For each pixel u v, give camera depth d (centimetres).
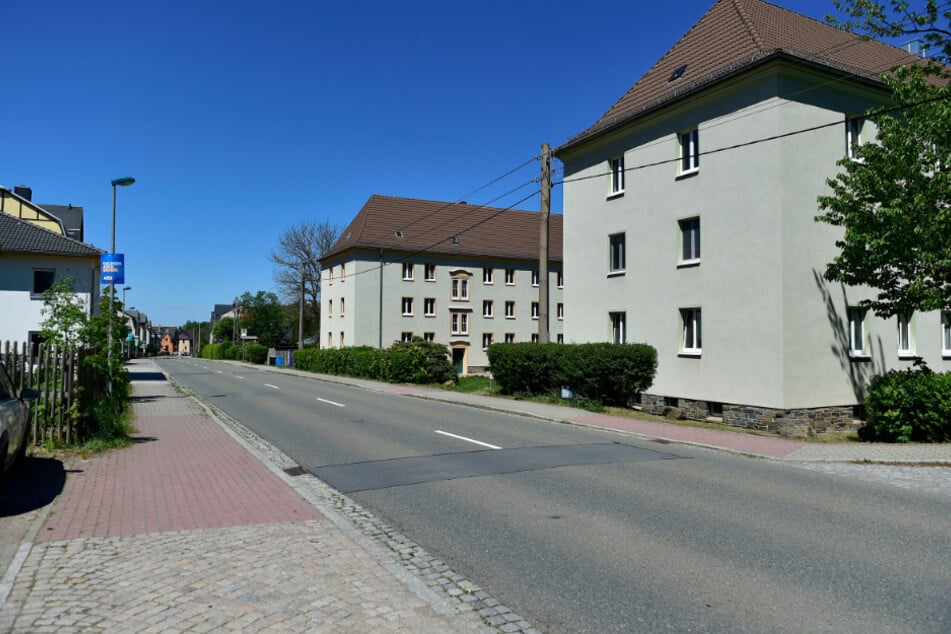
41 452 980
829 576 492
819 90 1612
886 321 1705
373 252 4606
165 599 424
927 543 575
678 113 1828
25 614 400
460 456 1033
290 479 835
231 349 7788
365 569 486
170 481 812
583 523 641
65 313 1219
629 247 1998
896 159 1230
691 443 1170
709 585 475
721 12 2030
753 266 1580
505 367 2144
